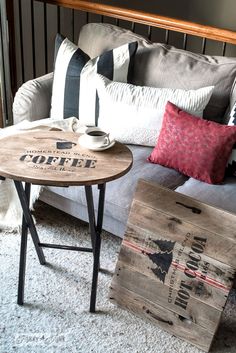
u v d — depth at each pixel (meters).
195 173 1.95
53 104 2.36
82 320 1.78
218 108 2.15
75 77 2.27
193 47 3.31
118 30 2.46
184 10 3.21
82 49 2.53
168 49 2.30
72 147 1.71
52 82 2.49
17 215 2.25
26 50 3.29
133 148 2.17
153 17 2.44
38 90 2.40
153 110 2.08
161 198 1.72
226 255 1.60
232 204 1.81
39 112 2.42
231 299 1.91
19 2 2.83
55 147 1.70
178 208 1.69
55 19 3.31
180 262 1.69
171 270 1.71
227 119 2.13
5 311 1.80
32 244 2.16
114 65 2.24
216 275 1.62
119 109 2.12
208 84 2.14
